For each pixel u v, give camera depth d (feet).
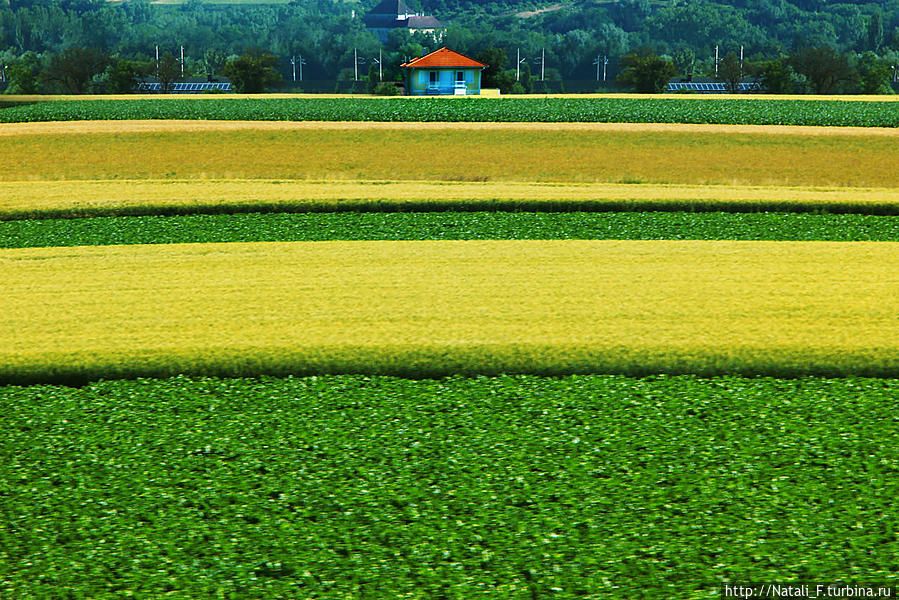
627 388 246.27
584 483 201.05
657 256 373.81
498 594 166.91
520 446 217.36
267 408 237.04
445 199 485.15
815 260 366.63
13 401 242.37
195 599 166.91
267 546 181.68
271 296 320.91
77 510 194.08
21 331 285.43
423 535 184.24
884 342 268.41
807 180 615.98
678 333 277.64
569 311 300.40
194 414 234.38
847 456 210.18
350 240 421.59
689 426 225.35
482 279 340.39
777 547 177.47
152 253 385.09
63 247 398.83
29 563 177.06
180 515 192.44
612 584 168.66
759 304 306.76
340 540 183.52
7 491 201.26
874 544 178.09
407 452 215.31
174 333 281.95
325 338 275.59
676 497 194.90
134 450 217.36
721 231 435.53
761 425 225.15
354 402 239.91
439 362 258.57
